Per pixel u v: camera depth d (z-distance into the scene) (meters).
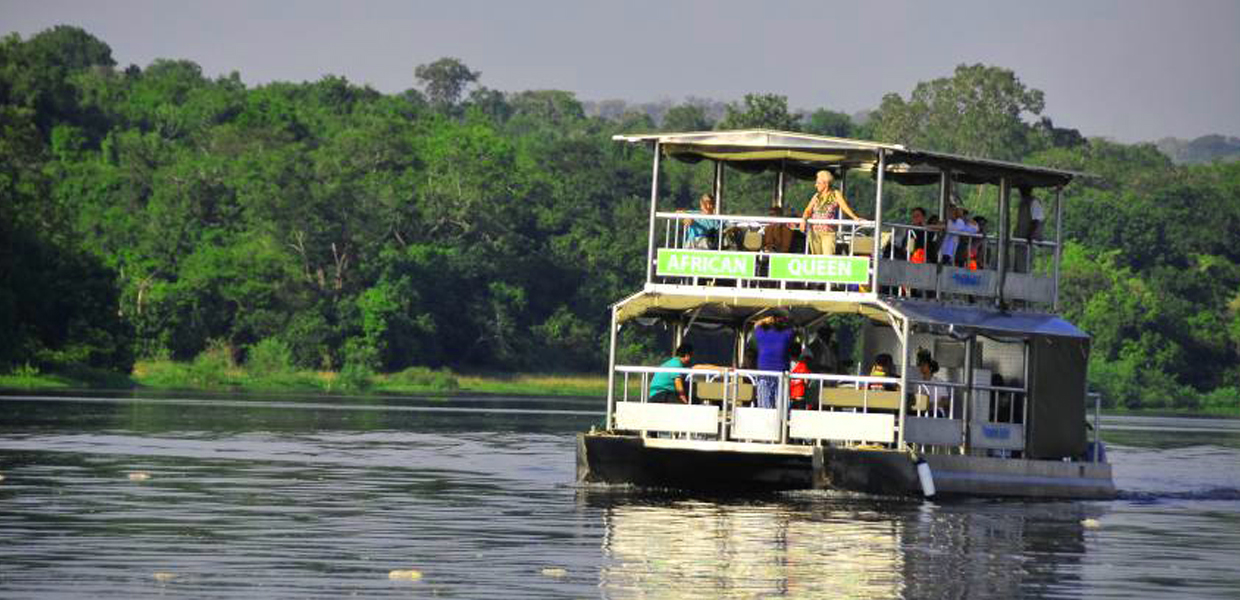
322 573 51.09
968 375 76.62
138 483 77.56
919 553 58.16
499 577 50.97
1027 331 78.44
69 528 60.09
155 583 48.75
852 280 74.94
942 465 75.25
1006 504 75.81
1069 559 58.25
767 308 76.94
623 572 52.28
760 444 73.81
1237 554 61.09
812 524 65.25
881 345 86.94
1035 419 78.88
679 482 77.56
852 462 72.88
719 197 83.88
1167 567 57.09
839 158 79.94
